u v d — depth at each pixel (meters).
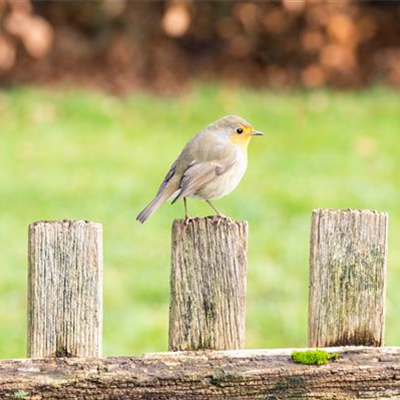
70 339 5.10
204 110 19.56
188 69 22.22
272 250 12.04
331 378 5.02
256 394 5.02
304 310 10.44
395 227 12.86
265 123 18.67
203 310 5.18
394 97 20.69
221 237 5.14
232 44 22.42
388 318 10.30
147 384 4.96
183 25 20.88
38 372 4.93
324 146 17.14
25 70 21.53
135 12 22.16
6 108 19.23
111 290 10.88
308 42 21.83
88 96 20.02
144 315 10.30
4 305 10.55
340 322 5.25
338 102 20.20
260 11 21.92
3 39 20.31
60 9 22.12
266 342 9.75
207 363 5.00
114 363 4.98
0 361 4.93
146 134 18.16
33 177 15.11
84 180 14.95
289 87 21.78
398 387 5.05
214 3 22.05
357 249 5.22
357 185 14.76
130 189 14.50
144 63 22.11
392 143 17.30
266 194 14.20
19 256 11.88
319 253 5.23
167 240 12.48
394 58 22.47
